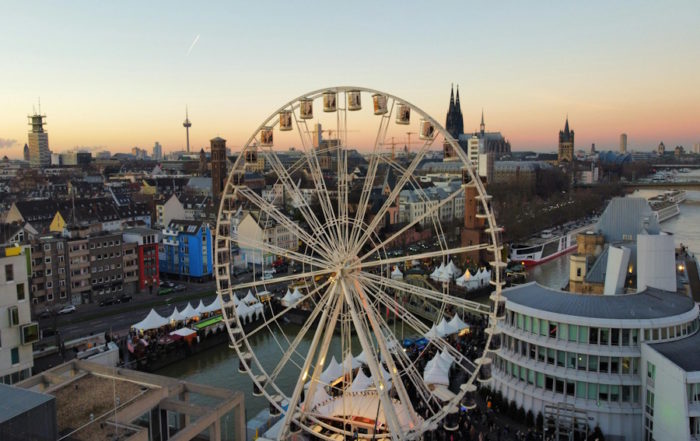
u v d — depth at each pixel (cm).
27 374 8931
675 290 9625
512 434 7900
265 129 7038
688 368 6875
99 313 13988
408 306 15112
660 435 7212
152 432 6266
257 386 6569
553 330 8144
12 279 8750
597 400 7819
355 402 7919
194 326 12569
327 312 6656
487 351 6319
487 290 16875
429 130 6475
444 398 8300
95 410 5988
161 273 18862
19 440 4625
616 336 7800
